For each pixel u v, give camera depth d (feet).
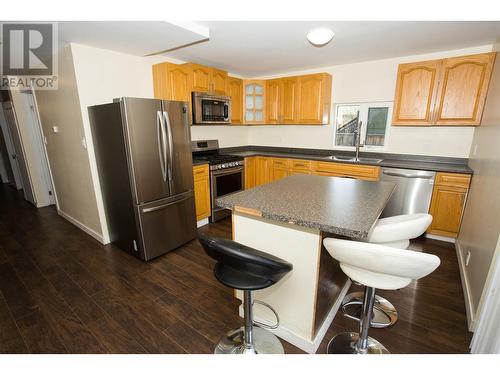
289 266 3.96
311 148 14.60
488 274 5.34
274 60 11.55
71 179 10.75
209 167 11.61
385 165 10.59
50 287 7.32
